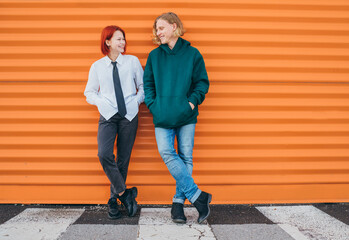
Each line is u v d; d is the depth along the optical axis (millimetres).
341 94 2582
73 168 2516
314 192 2600
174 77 2012
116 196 2221
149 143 2531
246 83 2543
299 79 2555
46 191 2535
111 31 2105
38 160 2508
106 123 2152
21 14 2426
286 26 2520
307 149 2602
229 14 2488
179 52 2082
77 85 2482
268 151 2582
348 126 2609
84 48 2467
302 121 2584
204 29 2490
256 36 2516
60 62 2465
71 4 2439
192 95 2002
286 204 2598
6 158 2492
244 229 1960
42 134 2496
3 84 2459
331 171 2604
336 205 2564
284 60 2545
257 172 2598
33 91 2465
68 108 2492
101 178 2535
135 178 2549
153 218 2176
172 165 1986
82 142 2502
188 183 1988
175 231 1908
